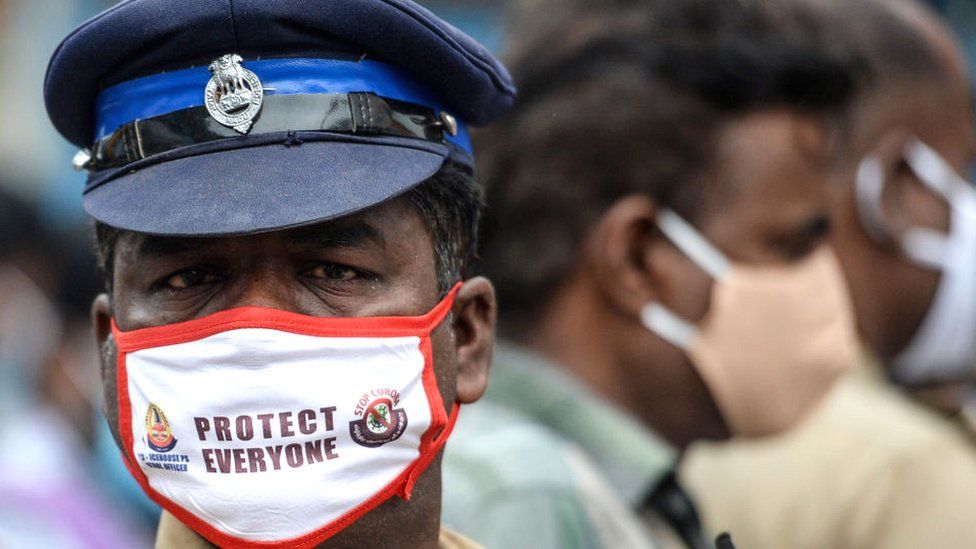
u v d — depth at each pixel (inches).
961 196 219.0
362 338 96.3
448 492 134.6
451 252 104.9
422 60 102.3
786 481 207.0
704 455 213.8
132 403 98.0
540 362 160.7
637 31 165.6
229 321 94.1
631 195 162.7
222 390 94.2
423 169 99.3
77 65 101.8
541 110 164.4
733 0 168.4
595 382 162.1
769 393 165.9
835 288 173.6
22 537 203.2
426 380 99.3
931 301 218.5
